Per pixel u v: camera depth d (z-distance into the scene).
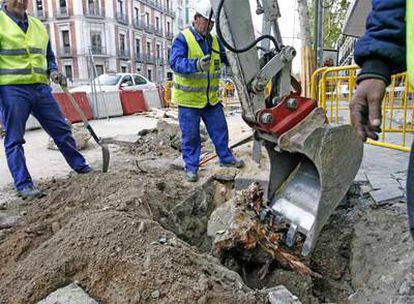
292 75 2.94
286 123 2.56
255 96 2.83
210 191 4.19
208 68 4.00
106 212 2.79
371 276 2.67
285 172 3.02
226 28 2.78
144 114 14.02
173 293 2.13
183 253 2.42
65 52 48.41
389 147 5.20
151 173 4.73
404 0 1.25
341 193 2.58
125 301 2.13
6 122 3.80
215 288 2.22
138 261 2.31
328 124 2.57
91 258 2.35
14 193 4.04
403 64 1.31
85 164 4.53
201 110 4.38
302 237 2.88
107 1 48.25
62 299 2.10
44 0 47.91
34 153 6.34
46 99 4.07
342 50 29.09
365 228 3.08
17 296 2.20
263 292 2.29
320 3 9.39
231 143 6.03
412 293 2.28
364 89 1.36
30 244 2.86
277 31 2.92
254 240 2.84
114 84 15.93
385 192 3.36
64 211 3.29
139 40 55.41
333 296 2.87
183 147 4.35
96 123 11.33
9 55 3.70
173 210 3.68
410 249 2.63
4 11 3.79
